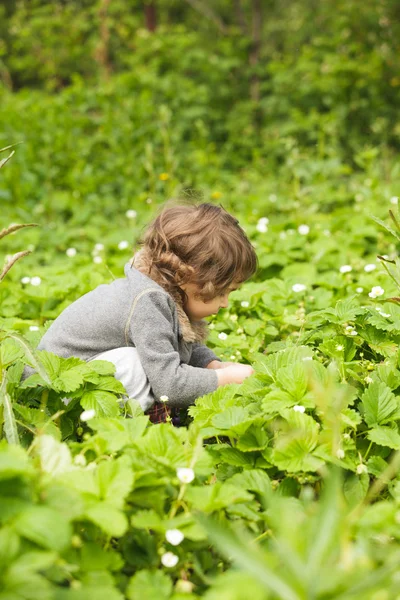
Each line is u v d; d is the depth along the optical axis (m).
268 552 1.60
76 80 9.48
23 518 1.23
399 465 1.88
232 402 2.08
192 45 10.24
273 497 1.71
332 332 2.54
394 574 1.25
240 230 2.53
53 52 12.07
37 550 1.24
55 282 3.61
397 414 2.02
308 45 11.05
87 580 1.40
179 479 1.59
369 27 9.93
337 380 2.12
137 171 7.09
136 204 6.28
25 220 5.86
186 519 1.53
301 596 1.16
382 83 9.26
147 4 11.80
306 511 1.70
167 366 2.35
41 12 11.77
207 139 8.99
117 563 1.46
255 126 9.66
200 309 2.55
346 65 8.96
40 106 8.45
